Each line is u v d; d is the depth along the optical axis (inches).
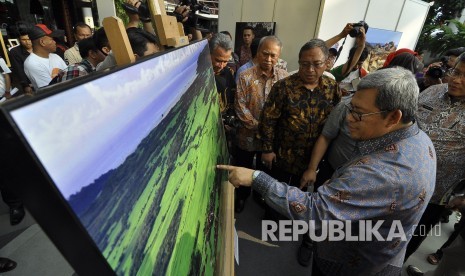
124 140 12.2
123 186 11.5
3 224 79.0
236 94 80.1
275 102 65.3
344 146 57.1
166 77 19.8
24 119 6.9
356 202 29.8
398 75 28.9
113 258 10.0
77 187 8.6
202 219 25.2
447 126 56.4
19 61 109.8
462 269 51.2
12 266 65.1
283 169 72.9
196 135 27.2
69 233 8.5
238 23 164.9
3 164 7.4
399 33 217.6
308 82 61.5
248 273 71.4
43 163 7.3
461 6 518.3
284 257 76.9
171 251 15.9
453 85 53.6
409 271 73.7
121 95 12.5
